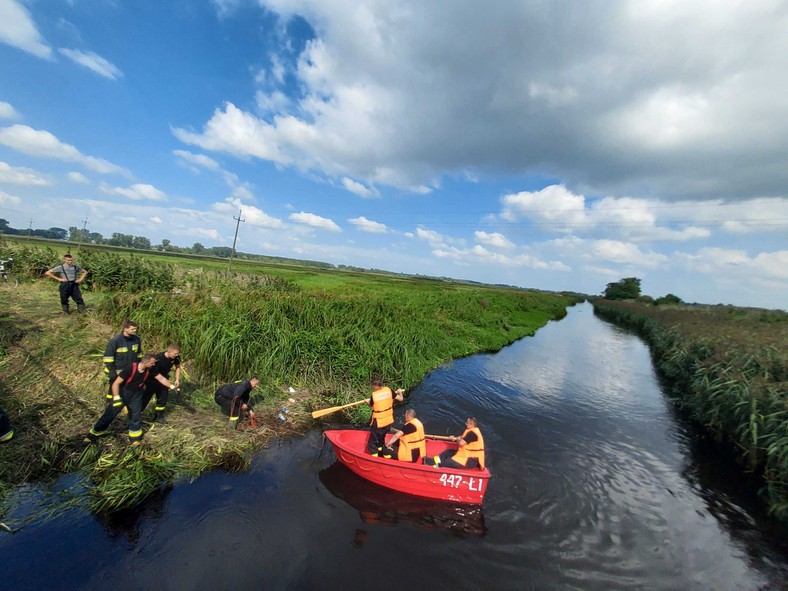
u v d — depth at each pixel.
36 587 4.32
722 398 10.68
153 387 7.54
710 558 6.01
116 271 16.52
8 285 14.59
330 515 6.15
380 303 19.69
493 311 32.94
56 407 7.46
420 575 5.11
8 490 5.56
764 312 37.75
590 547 6.02
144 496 6.00
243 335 10.90
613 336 34.16
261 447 7.91
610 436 10.62
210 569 4.85
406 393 12.62
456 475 6.52
